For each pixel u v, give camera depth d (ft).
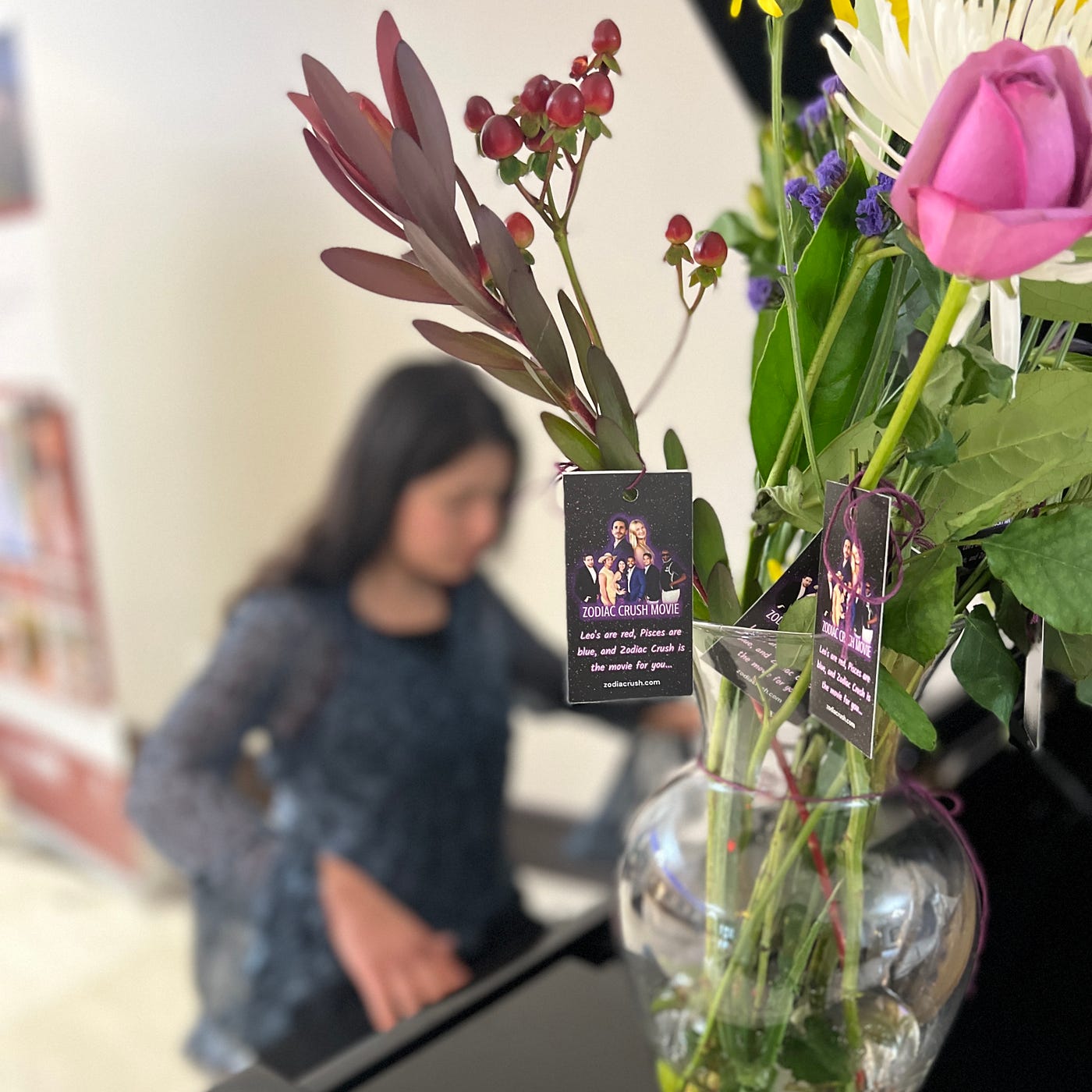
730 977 1.78
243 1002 5.73
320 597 6.08
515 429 6.72
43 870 9.20
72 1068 6.59
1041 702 1.62
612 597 1.53
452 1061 2.15
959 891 1.81
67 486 9.04
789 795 1.72
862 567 1.37
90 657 9.04
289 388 8.16
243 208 7.84
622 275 6.07
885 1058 1.78
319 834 6.00
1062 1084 2.19
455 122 6.39
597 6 5.87
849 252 1.56
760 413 1.61
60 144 8.41
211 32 7.46
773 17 1.40
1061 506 1.52
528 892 8.25
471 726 6.38
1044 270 1.22
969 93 1.07
